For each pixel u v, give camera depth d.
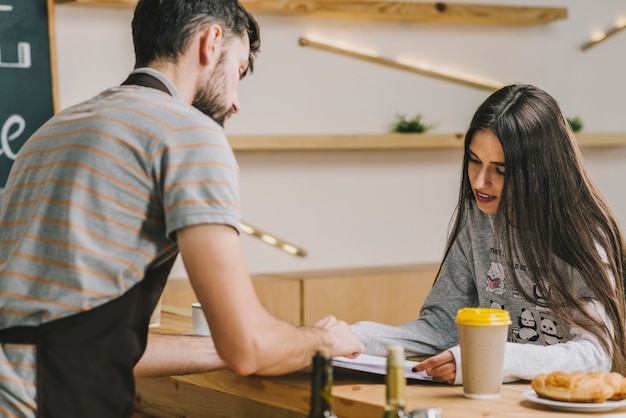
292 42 5.19
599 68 5.99
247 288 1.69
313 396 1.36
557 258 2.11
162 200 1.69
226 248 1.66
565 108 5.90
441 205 5.71
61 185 1.71
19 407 1.68
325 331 1.96
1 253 1.79
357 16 5.26
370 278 5.12
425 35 5.53
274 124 5.17
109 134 1.71
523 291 2.19
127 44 4.83
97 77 4.77
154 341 2.07
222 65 1.93
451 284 2.47
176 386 2.60
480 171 2.18
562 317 2.07
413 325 2.38
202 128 1.72
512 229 2.18
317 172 5.33
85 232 1.68
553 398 1.71
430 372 1.92
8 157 4.55
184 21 1.87
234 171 1.71
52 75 4.62
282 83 5.18
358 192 5.46
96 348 1.70
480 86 5.64
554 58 5.86
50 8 4.59
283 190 5.24
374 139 5.29
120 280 1.70
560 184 2.12
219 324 1.68
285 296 4.85
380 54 5.42
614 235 2.17
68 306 1.68
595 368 1.96
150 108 1.73
